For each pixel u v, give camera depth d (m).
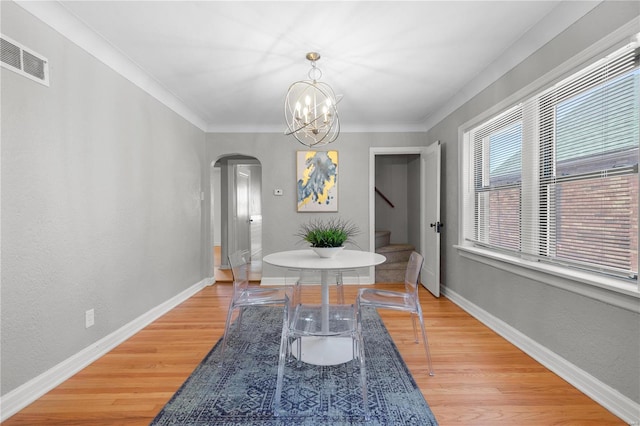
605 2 1.65
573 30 1.87
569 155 1.95
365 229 4.50
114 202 2.47
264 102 3.58
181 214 3.69
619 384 1.58
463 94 3.27
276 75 2.88
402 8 1.93
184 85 3.10
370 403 1.71
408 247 4.80
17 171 1.68
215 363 2.18
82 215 2.13
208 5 1.89
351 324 1.97
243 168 6.53
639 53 1.49
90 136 2.21
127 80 2.65
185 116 3.78
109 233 2.41
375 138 4.49
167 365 2.15
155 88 3.07
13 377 1.65
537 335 2.19
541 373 2.01
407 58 2.57
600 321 1.69
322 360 2.20
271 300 2.27
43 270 1.83
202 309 3.40
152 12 1.96
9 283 1.63
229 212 5.80
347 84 3.10
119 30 2.15
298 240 4.51
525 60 2.33
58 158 1.93
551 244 2.11
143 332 2.75
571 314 1.88
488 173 2.96
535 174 2.25
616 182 1.65
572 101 1.92
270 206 4.50
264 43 2.33
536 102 2.23
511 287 2.48
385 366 2.12
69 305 2.01
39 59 1.80
